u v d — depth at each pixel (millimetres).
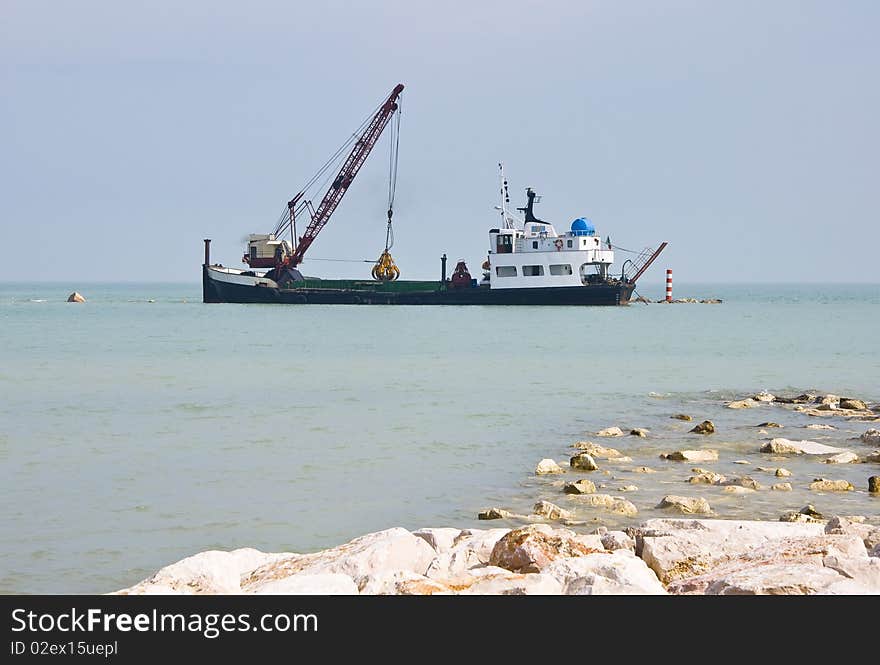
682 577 21375
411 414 56688
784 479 37250
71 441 46625
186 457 42344
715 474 36719
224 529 30172
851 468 39375
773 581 18953
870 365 91812
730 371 85625
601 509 32156
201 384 73125
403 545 22000
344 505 33344
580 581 19359
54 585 24547
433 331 145625
